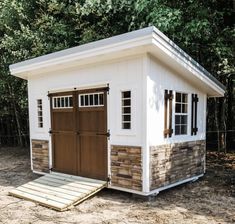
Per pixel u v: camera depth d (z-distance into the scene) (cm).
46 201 442
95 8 746
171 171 498
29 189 506
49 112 610
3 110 1130
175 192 504
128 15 721
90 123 524
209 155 859
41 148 637
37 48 820
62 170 586
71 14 838
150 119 443
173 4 635
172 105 497
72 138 561
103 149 501
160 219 376
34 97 646
